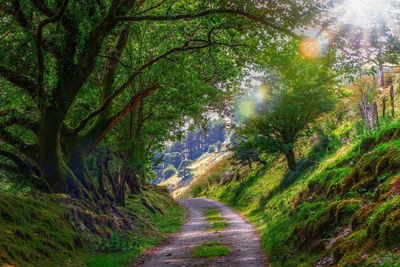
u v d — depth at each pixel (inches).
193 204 2482.8
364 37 589.6
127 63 1021.8
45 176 782.5
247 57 835.4
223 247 737.0
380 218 363.6
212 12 641.6
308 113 1499.8
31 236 545.6
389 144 544.7
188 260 637.9
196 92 1079.6
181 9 766.5
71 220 698.2
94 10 711.7
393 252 316.5
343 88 1715.1
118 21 698.2
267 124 1556.3
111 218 837.8
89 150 877.8
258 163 2293.3
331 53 644.1
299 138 1774.1
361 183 523.2
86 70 738.8
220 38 818.8
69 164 850.1
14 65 737.0
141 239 846.5
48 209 662.5
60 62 735.1
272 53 730.2
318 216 513.0
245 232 984.9
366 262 327.3
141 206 1424.7
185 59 953.5
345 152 935.7
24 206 608.4
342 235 424.8
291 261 491.5
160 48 977.5
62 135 852.0
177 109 1139.3
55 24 729.6
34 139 1000.2
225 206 2127.2
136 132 1147.9
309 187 818.8
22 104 800.3
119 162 1048.2
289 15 610.9
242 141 1752.0
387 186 434.0
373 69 633.6
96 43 719.7
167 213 1727.4
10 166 809.5
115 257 646.5
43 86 759.7
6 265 434.9
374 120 856.9
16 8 681.0
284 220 767.1
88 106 987.9
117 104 1106.1
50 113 750.5
